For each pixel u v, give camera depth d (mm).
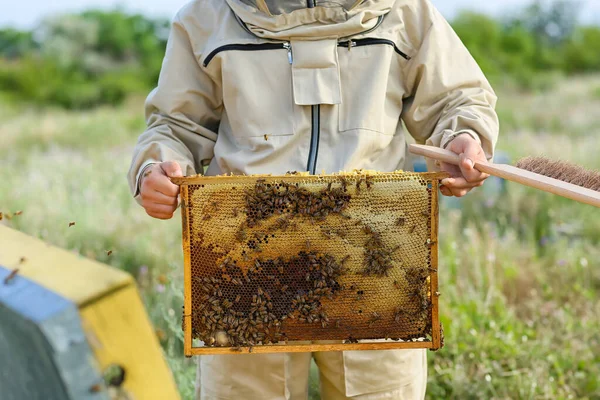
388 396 2174
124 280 816
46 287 808
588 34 25516
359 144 2068
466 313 3578
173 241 4523
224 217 1844
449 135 2018
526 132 8680
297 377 2246
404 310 1903
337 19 2092
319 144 2111
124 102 17312
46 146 9500
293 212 1836
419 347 1894
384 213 1858
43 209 5004
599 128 9414
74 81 18766
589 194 1655
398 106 2229
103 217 4848
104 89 18266
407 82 2244
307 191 1825
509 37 23625
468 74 2197
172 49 2256
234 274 1878
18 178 6305
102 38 22438
